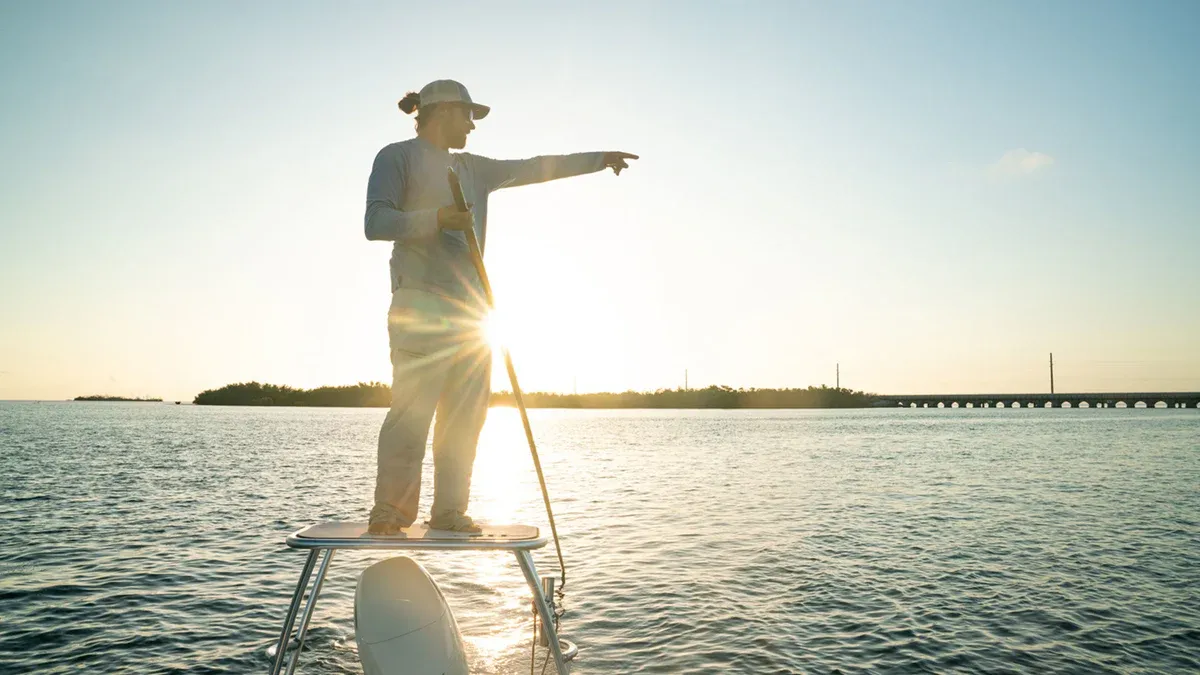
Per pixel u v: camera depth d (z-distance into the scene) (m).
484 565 10.48
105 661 6.82
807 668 6.70
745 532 13.60
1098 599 8.99
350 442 42.56
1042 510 16.41
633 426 73.31
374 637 3.75
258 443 41.38
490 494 20.09
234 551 11.73
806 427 67.31
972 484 21.73
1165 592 9.34
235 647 7.18
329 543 3.34
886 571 10.40
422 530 3.67
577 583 9.64
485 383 3.82
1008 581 9.84
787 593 9.18
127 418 88.50
